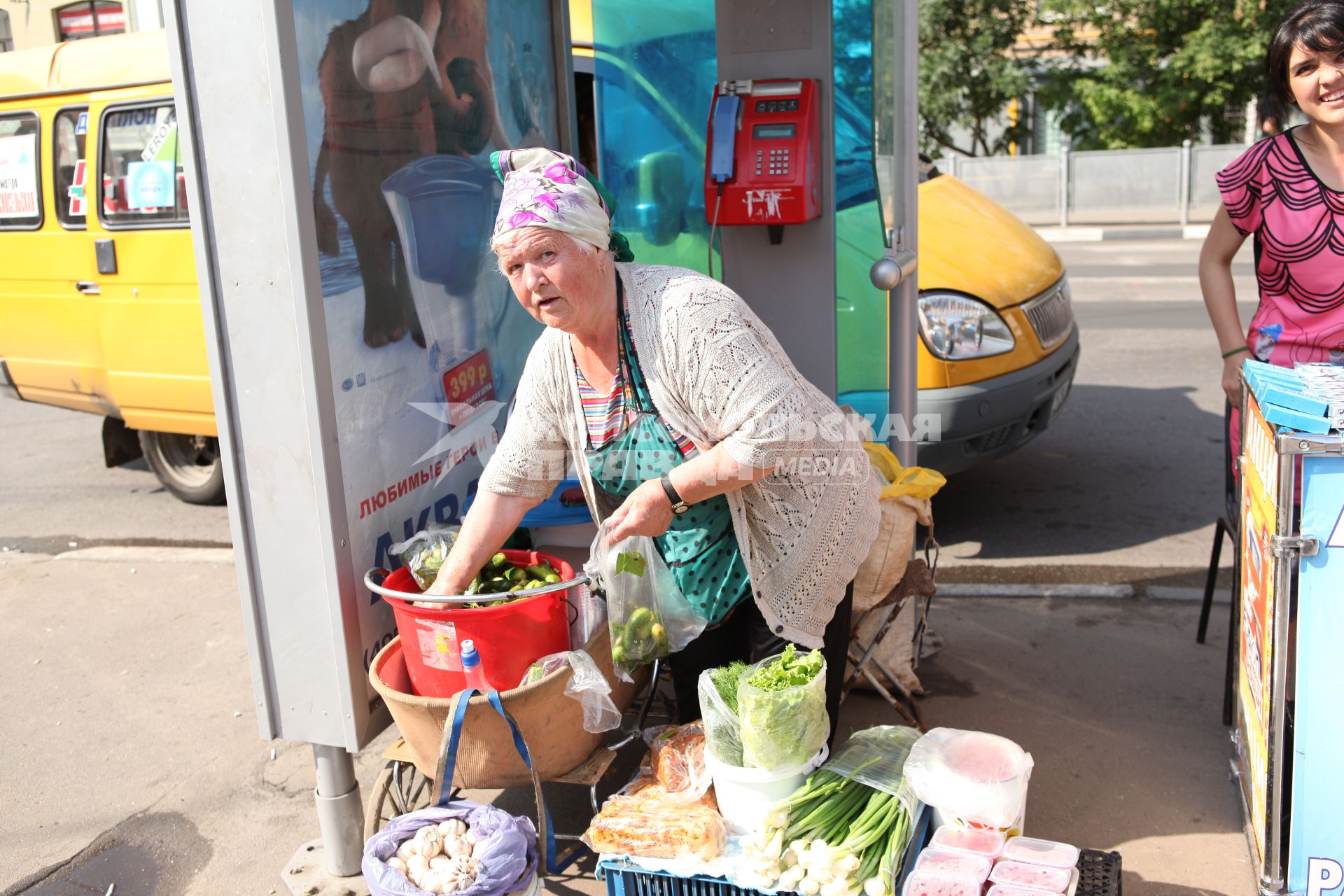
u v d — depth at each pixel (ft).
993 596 14.39
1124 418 22.25
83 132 18.19
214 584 16.33
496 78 11.43
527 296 7.47
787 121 11.33
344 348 8.65
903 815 7.79
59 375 19.61
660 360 7.64
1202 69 51.80
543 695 8.08
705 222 13.70
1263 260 9.79
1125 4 54.08
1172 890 8.56
